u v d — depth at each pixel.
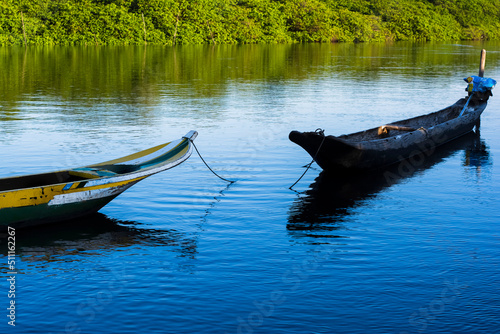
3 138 15.63
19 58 41.41
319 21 78.44
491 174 13.20
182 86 27.53
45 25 58.91
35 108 20.73
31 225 9.58
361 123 18.70
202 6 67.25
